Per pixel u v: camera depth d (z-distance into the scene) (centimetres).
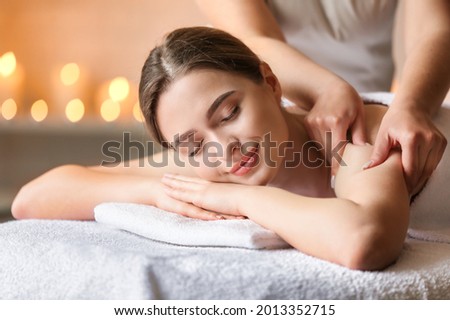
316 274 107
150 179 159
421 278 111
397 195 123
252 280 105
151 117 147
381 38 215
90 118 377
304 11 208
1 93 379
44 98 405
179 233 128
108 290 108
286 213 123
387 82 224
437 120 152
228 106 137
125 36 405
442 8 168
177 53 141
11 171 399
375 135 145
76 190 167
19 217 175
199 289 105
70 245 118
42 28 404
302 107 161
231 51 144
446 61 154
